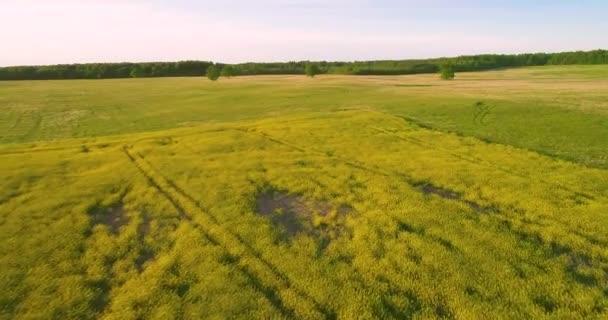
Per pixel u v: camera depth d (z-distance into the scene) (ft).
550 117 124.67
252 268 44.04
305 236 51.31
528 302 37.47
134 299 38.99
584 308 36.52
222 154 89.81
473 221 54.24
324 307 37.65
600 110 132.16
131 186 69.31
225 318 36.29
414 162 81.61
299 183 70.13
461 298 38.27
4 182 70.85
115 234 52.60
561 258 44.86
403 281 41.22
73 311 37.42
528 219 54.75
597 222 52.90
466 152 88.63
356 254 46.75
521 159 81.87
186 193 65.77
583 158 82.28
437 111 144.36
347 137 105.40
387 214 56.90
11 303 38.50
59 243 49.60
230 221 55.21
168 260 45.47
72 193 65.72
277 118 136.46
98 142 102.89
